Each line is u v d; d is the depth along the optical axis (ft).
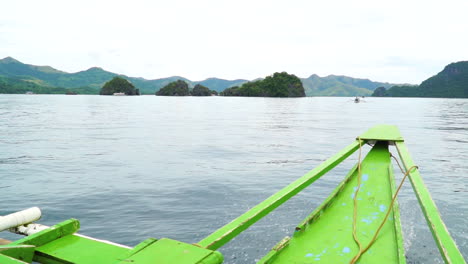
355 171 18.69
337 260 10.52
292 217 22.91
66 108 194.08
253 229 20.70
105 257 7.13
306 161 45.03
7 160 43.32
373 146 23.04
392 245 11.44
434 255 17.58
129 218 23.49
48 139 63.52
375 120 132.67
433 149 57.62
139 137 67.67
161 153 49.67
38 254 7.29
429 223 9.57
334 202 15.07
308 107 268.62
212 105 277.03
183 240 20.18
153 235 20.80
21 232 8.77
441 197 28.76
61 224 7.99
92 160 43.70
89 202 26.78
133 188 30.71
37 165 40.29
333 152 52.90
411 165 15.72
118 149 52.85
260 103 345.72
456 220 23.00
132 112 164.86
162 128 87.30
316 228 12.67
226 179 34.24
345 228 12.65
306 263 10.30
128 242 19.90
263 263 9.86
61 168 38.81
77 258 7.07
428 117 157.07
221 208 25.49
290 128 93.25
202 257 6.09
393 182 16.74
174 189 30.45
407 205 25.71
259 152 52.01
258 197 28.27
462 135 80.12
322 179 34.88
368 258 10.63
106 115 139.44
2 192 29.25
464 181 34.73
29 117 123.34
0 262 5.79
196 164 41.91
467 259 17.46
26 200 27.20
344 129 92.27
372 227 12.76
